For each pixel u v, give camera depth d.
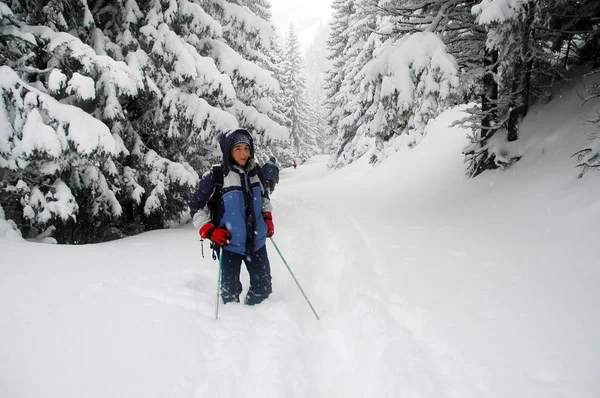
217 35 7.69
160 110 7.11
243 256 3.30
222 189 3.13
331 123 27.67
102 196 6.49
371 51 18.64
